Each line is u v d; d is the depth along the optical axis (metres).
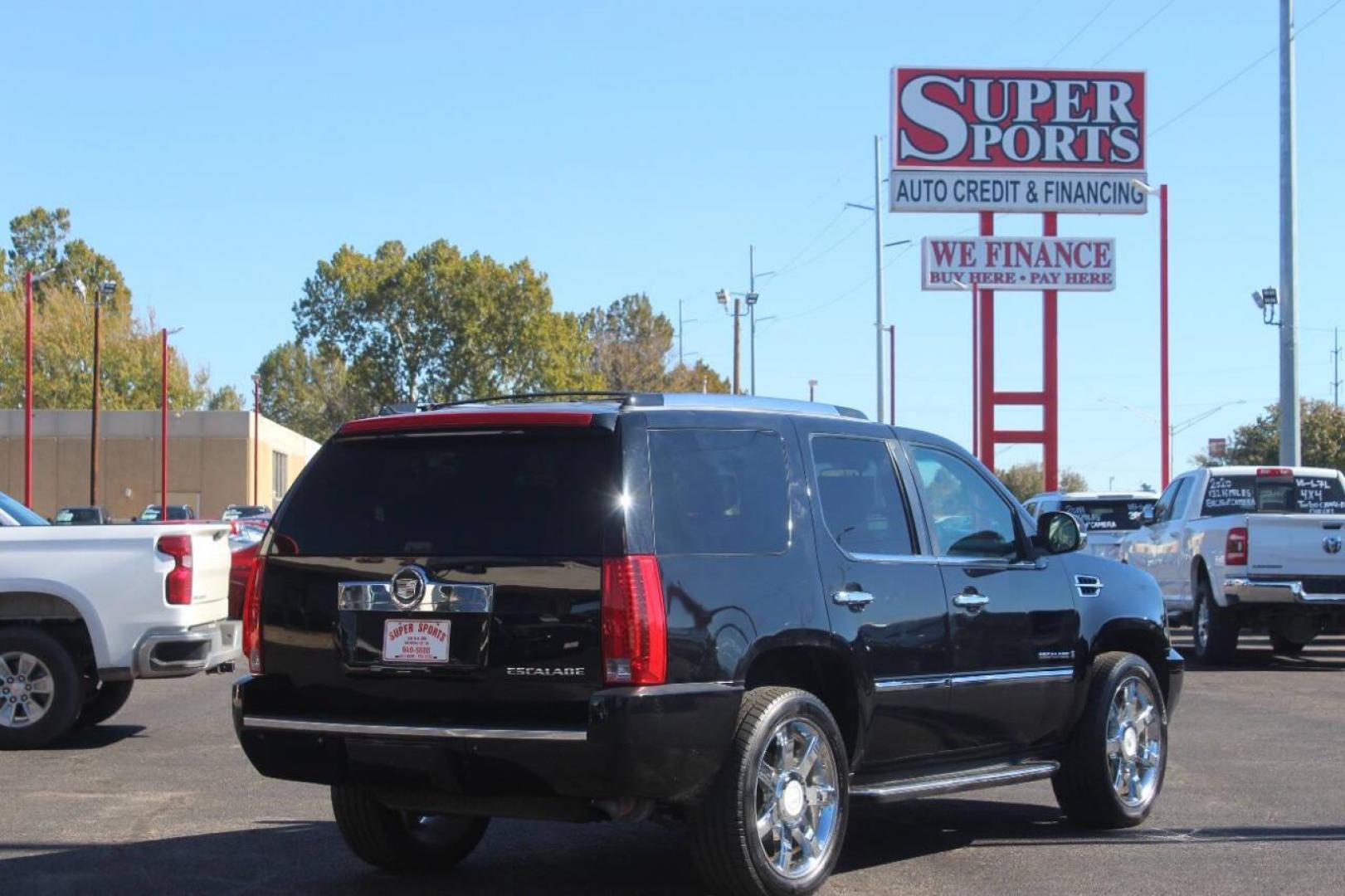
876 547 7.33
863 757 7.12
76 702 11.59
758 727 6.37
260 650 6.66
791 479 6.94
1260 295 37.28
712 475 6.56
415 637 6.27
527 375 92.25
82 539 11.62
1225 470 19.62
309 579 6.56
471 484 6.39
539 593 6.11
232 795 9.59
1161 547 20.50
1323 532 17.64
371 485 6.59
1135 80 45.09
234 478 74.88
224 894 7.06
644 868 7.62
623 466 6.20
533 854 7.96
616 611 6.00
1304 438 47.09
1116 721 8.63
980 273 45.53
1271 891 7.12
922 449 7.94
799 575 6.75
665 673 6.05
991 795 9.76
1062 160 45.06
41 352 88.25
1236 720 13.27
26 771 10.55
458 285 91.44
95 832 8.45
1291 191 26.12
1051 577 8.38
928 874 7.46
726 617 6.33
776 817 6.53
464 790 6.19
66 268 112.56
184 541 11.67
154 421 74.38
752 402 7.13
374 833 7.24
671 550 6.23
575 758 5.95
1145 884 7.26
